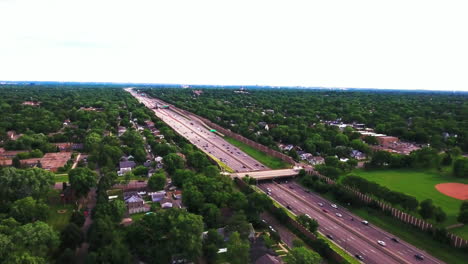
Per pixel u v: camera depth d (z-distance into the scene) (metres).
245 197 189.50
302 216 175.25
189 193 187.50
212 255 141.00
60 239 139.50
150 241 144.25
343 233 177.62
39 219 164.00
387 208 199.88
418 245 167.25
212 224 166.50
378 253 158.88
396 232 179.88
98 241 139.12
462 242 158.75
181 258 137.62
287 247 157.62
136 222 154.75
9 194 179.75
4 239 121.56
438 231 168.25
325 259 151.38
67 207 189.25
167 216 148.38
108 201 184.38
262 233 166.62
